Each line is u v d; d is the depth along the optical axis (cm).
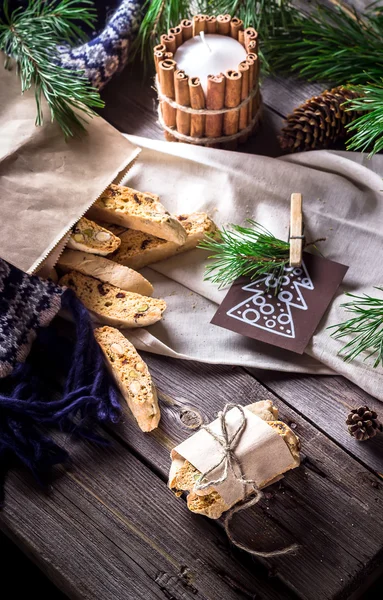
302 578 78
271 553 77
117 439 84
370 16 107
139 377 84
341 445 84
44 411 83
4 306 86
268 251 89
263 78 106
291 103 104
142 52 102
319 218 93
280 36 105
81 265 89
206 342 89
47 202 89
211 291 91
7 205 88
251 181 94
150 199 91
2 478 83
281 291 89
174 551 79
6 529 83
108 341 86
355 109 90
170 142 97
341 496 81
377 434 84
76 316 86
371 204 92
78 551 79
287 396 86
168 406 86
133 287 89
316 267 90
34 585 101
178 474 78
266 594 77
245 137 99
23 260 86
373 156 96
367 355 85
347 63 100
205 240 92
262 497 81
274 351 88
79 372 84
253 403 83
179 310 91
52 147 91
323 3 109
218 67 92
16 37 94
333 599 77
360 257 91
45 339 88
